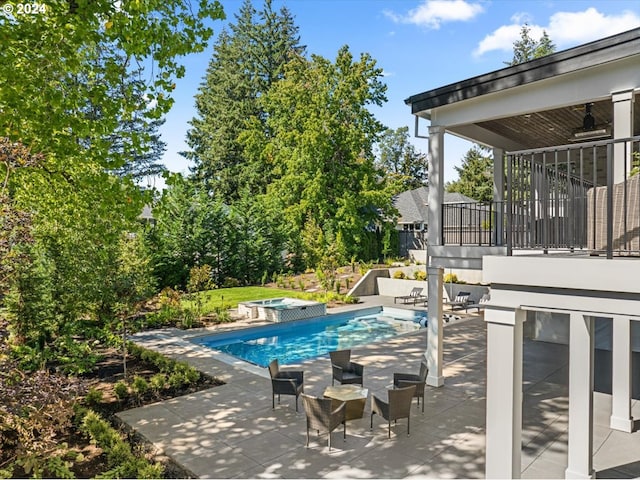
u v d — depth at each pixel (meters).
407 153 61.34
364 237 30.73
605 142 4.10
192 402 8.49
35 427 5.64
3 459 6.29
